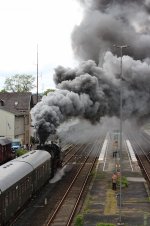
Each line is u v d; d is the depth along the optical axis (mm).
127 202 30312
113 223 24703
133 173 43625
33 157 33125
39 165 32688
